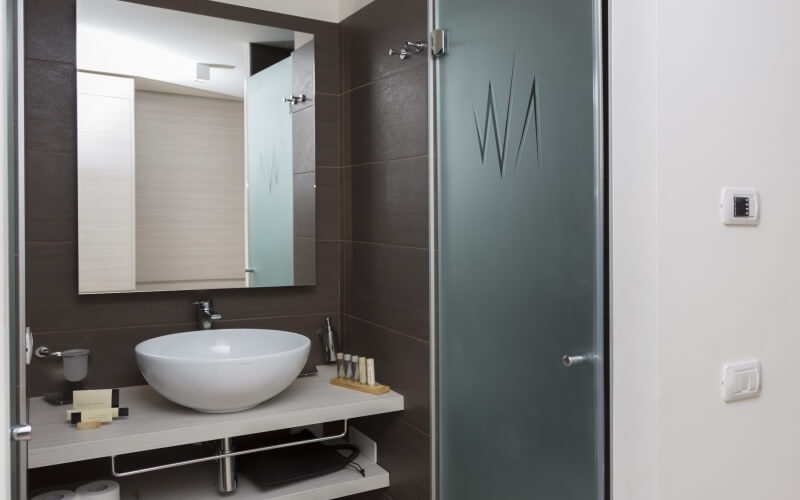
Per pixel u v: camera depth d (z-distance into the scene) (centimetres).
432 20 223
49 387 232
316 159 280
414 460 236
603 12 157
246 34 265
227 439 222
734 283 155
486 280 200
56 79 231
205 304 254
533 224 179
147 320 249
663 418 144
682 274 146
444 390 221
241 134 266
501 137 192
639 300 147
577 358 164
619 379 153
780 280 163
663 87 143
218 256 262
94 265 238
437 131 223
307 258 279
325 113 282
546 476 176
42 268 231
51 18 230
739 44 155
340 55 284
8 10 124
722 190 152
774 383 162
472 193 206
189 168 256
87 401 210
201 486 232
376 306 260
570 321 167
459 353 213
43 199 230
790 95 165
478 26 201
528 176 181
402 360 242
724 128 153
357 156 271
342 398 236
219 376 201
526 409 183
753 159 158
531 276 181
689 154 147
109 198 241
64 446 187
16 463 134
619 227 152
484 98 199
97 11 237
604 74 157
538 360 178
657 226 142
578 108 163
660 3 142
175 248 254
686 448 148
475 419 206
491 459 198
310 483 236
